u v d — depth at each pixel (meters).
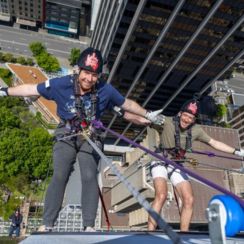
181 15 58.22
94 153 5.34
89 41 112.38
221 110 102.25
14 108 73.06
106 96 5.60
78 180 42.84
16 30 104.19
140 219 39.72
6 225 50.88
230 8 57.41
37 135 58.16
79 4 106.88
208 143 7.37
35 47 91.19
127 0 54.78
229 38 63.84
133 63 68.12
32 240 3.31
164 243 3.23
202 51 66.75
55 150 5.38
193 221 36.06
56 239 3.36
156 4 55.69
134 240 3.35
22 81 80.62
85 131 5.31
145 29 60.47
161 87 75.94
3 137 57.72
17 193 54.50
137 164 33.81
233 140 52.47
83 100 5.39
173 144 7.05
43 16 104.94
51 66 91.25
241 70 125.12
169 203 35.31
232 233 1.77
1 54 88.12
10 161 55.81
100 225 44.62
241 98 114.06
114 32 63.03
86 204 5.10
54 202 5.03
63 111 5.45
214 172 41.88
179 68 70.25
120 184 44.34
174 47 65.00
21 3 101.06
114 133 5.01
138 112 6.33
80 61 5.21
